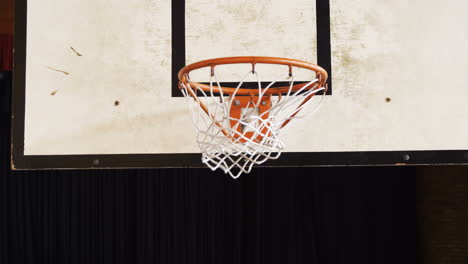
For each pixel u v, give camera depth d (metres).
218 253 3.57
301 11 1.88
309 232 3.53
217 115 1.79
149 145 1.82
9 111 3.73
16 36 1.90
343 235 3.50
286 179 3.59
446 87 1.83
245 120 1.66
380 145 1.80
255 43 1.86
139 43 1.89
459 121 1.81
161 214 3.64
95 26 1.90
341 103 1.82
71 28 1.91
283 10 1.88
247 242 3.57
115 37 1.89
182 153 1.81
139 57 1.88
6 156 3.72
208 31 1.88
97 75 1.88
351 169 3.56
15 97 1.86
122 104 1.85
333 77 1.84
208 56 1.86
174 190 3.64
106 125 1.84
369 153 1.79
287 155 1.79
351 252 3.47
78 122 1.85
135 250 3.65
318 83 1.67
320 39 1.86
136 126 1.83
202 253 3.59
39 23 1.91
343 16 1.87
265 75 1.83
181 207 3.64
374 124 1.81
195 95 1.67
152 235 3.60
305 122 1.81
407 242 3.46
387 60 1.85
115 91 1.86
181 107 1.84
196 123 1.81
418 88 1.83
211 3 1.90
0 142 3.72
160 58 1.87
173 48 1.88
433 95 1.83
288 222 3.54
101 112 1.85
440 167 3.26
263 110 1.69
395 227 3.48
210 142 1.64
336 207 3.53
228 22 1.88
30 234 3.65
